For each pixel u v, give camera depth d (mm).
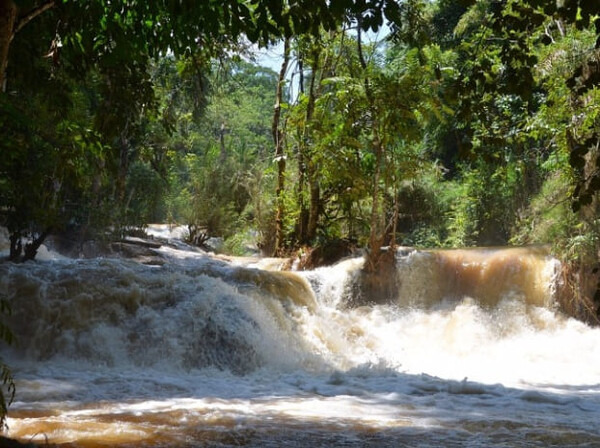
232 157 29234
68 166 11867
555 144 17141
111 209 18406
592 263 15109
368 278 16156
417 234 23469
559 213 16812
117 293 12273
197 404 8367
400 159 17797
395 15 5359
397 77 17094
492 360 13984
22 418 7270
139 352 11703
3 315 11617
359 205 20203
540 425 7570
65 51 9453
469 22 24234
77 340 11586
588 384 11305
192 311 12336
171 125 11297
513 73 5363
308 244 20188
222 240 24938
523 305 15328
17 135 11789
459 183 26203
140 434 6645
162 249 20141
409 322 15469
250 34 5832
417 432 7043
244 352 11930
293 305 14211
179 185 32344
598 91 14102
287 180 21125
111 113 10594
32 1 6445
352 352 13781
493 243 22578
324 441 6543
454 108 18109
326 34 19141
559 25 15562
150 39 8281
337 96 17781
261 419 7512
